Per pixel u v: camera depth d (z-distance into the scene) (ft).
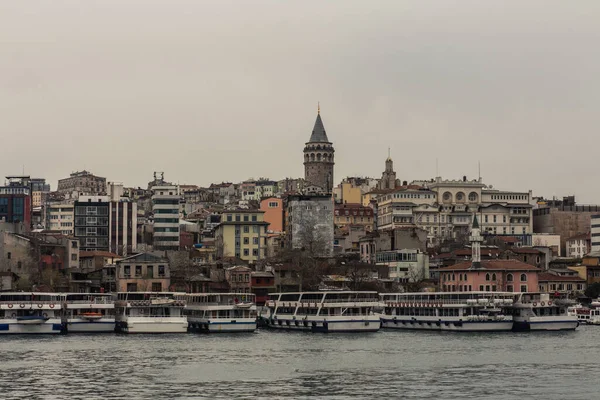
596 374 548.72
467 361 607.37
